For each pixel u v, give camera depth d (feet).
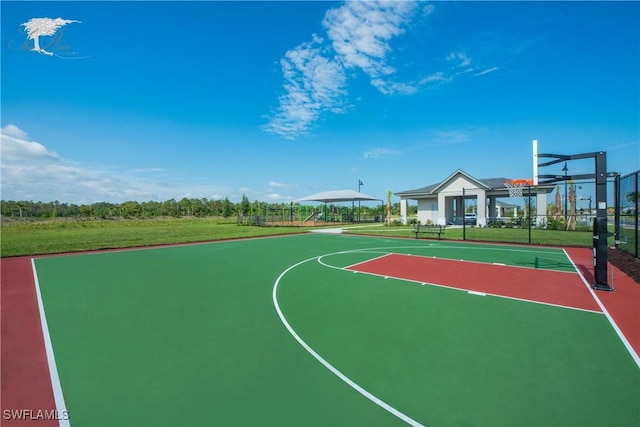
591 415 9.24
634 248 35.99
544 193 75.92
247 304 20.34
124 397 10.44
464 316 17.79
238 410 9.66
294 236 69.97
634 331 15.49
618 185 43.11
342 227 101.45
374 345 14.12
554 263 33.83
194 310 19.27
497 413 9.36
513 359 12.71
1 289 24.62
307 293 22.85
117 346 14.35
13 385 11.31
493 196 94.84
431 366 12.19
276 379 11.39
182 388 10.90
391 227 96.78
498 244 51.37
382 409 9.62
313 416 9.32
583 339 14.60
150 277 28.48
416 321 17.04
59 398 10.45
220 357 13.15
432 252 43.09
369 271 30.60
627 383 10.92
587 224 74.02
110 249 48.16
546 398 10.08
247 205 151.12
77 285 25.70
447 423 8.95
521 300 20.79
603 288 23.00
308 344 14.30
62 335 15.69
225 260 37.70
